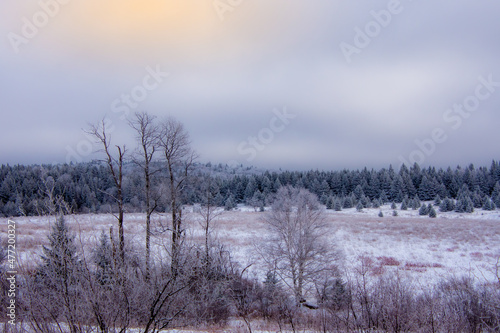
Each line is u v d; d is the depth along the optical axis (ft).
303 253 70.54
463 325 28.55
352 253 94.68
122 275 23.13
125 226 81.05
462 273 70.85
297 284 71.97
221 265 54.08
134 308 23.58
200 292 39.81
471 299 30.66
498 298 29.04
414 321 28.50
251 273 72.74
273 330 38.86
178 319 29.76
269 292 54.19
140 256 30.04
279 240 75.46
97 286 21.66
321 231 77.36
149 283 25.79
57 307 21.11
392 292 30.40
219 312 43.50
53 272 20.89
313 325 36.99
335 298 38.70
